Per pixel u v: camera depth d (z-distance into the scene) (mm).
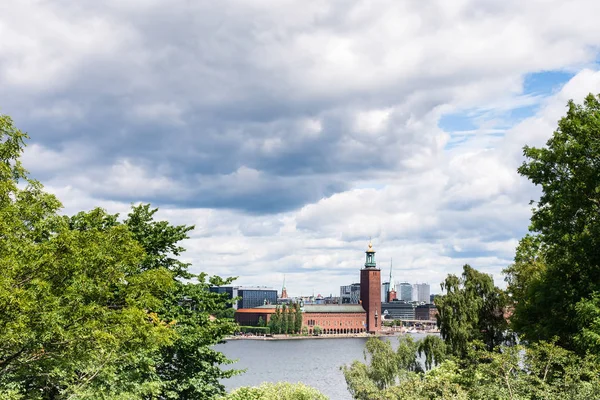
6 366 21984
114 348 23844
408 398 30922
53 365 22906
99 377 26391
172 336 29656
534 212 41750
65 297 21766
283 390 42250
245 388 42031
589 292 36375
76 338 21391
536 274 50125
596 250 37219
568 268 39375
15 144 23109
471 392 29141
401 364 53781
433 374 40188
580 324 33188
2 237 20031
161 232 40625
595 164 37062
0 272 18766
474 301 54531
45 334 20406
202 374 39156
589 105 39469
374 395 35500
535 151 40625
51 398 25719
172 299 39688
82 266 21891
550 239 40188
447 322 54625
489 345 55656
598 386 25625
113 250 23625
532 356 28234
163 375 38219
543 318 40219
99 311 22109
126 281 26328
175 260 41219
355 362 52312
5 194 21109
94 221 31266
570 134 38812
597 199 37406
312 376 126750
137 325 23484
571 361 28812
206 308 41062
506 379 26641
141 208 40844
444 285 56469
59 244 21250
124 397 27375
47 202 23016
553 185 39312
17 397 21625
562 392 26594
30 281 20297
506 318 55781
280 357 197875
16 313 18812
